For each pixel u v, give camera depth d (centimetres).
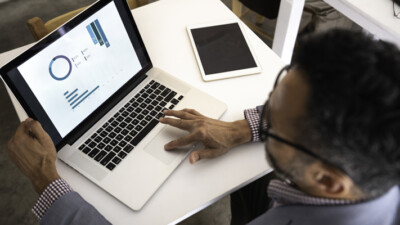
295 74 42
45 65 81
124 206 80
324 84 38
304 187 52
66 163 85
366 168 40
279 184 59
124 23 95
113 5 91
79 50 87
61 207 75
